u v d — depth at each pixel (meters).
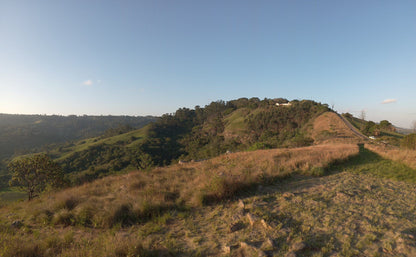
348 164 12.16
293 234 3.99
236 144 88.19
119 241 3.78
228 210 5.36
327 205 5.40
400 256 3.29
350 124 72.56
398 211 5.08
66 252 3.68
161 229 4.62
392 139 38.12
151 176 10.10
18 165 13.51
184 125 155.50
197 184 7.48
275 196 6.14
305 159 11.69
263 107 123.44
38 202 7.82
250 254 3.44
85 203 5.86
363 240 3.78
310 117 86.50
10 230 5.01
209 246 3.82
